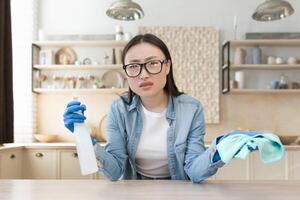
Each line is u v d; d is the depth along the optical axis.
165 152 1.31
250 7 3.71
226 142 0.83
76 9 3.75
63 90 3.54
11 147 2.86
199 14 3.72
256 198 0.79
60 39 3.59
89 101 3.72
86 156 0.90
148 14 3.73
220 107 3.69
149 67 1.14
